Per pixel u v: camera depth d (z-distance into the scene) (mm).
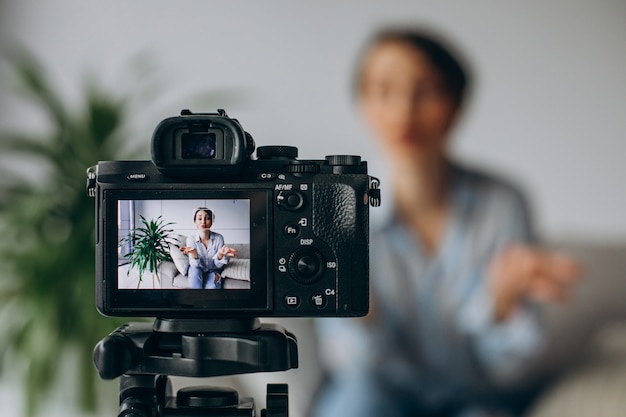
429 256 2455
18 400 2455
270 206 915
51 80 2527
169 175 916
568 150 2521
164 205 921
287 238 915
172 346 942
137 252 920
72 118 2344
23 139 2125
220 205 920
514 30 2516
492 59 2514
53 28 2529
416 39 2492
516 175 2510
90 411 2055
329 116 2508
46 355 2023
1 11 2529
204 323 924
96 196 930
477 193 2484
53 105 2176
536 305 2438
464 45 2514
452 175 2490
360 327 2393
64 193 2123
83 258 2043
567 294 2445
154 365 916
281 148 965
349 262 916
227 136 900
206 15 2521
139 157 2164
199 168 898
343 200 915
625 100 2518
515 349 2410
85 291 2031
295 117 2510
